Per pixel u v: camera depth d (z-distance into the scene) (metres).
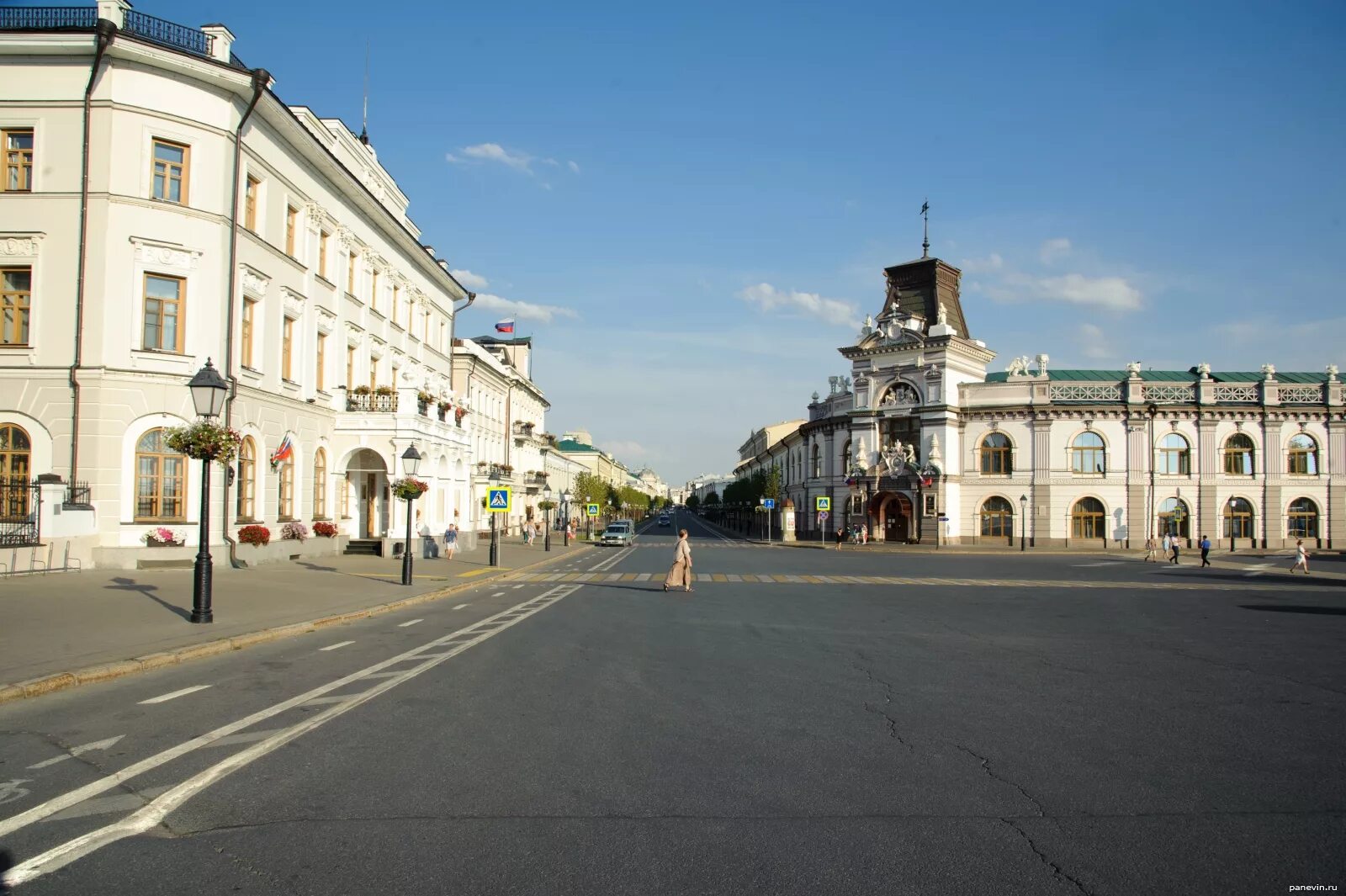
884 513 62.66
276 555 27.34
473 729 7.68
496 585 25.72
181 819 5.34
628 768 6.53
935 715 8.50
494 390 60.47
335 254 32.41
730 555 47.09
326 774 6.28
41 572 20.50
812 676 10.54
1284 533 54.91
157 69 23.25
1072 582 28.89
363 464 35.44
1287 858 4.95
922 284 63.06
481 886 4.42
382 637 13.81
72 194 22.62
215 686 9.54
